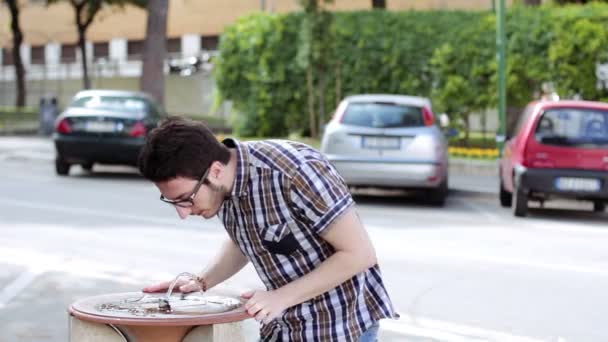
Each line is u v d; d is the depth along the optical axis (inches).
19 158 989.2
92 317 136.9
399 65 1072.8
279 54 1119.6
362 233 139.0
